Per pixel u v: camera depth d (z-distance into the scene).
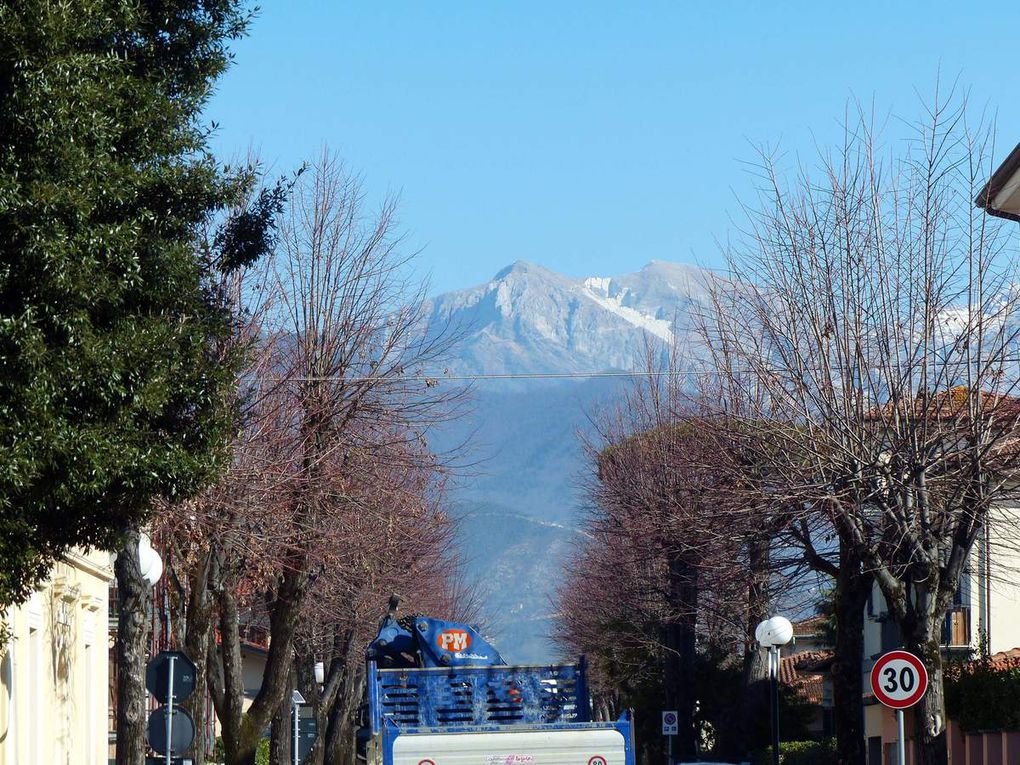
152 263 24.16
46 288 20.83
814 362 39.28
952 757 52.78
